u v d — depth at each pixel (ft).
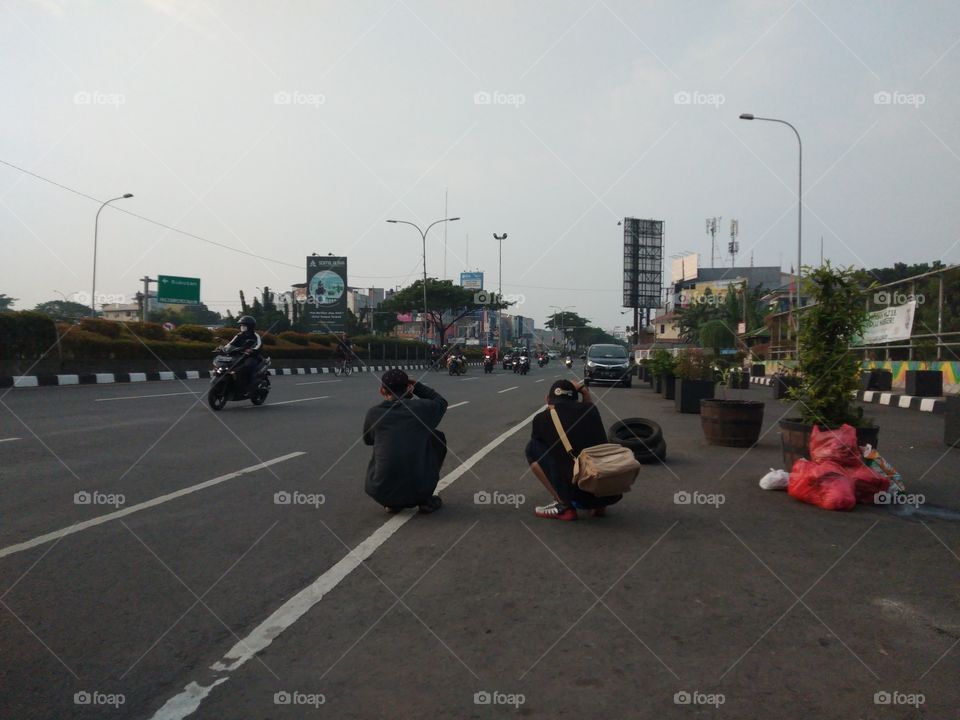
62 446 25.90
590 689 8.71
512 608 11.27
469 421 38.32
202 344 87.35
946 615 11.16
